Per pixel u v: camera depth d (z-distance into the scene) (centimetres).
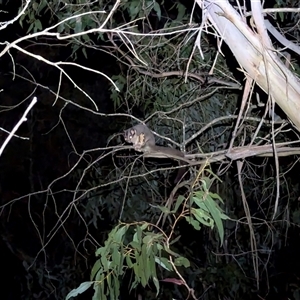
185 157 396
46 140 865
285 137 456
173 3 516
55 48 734
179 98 494
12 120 898
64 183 868
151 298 646
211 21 273
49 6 422
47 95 827
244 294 661
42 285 769
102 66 730
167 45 484
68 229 821
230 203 581
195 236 662
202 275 636
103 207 629
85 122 805
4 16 616
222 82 441
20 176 920
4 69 852
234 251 606
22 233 913
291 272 645
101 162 669
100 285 253
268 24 325
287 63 363
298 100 271
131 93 521
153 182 580
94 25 434
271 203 578
